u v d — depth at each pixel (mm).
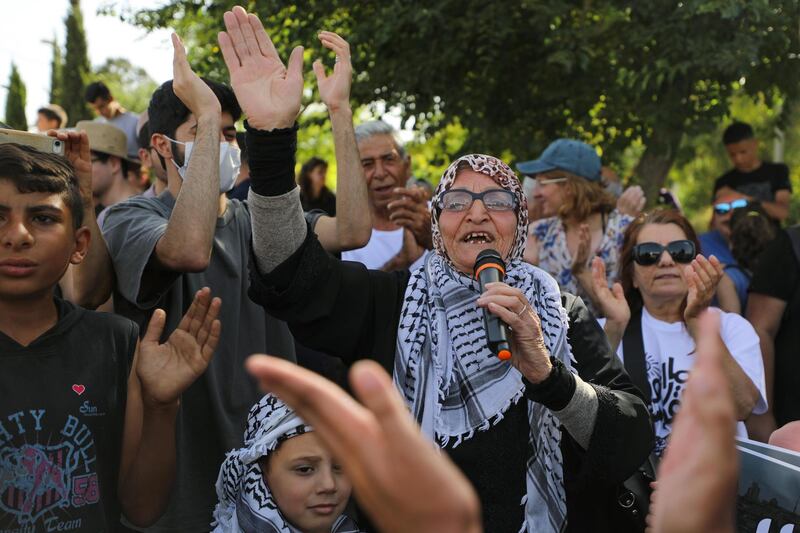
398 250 4699
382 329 2715
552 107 8258
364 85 7926
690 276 3273
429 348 2631
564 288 4949
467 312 2660
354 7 7836
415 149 10086
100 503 2141
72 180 2285
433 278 2764
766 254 4484
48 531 2047
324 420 485
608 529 2625
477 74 8102
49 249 2148
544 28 7461
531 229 5141
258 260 2672
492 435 2523
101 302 2963
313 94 8438
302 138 12602
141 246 2904
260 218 2635
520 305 2281
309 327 2689
